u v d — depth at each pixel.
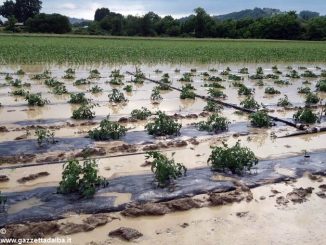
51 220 6.70
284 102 16.19
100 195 7.52
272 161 9.63
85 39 56.34
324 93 19.67
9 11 109.19
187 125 12.71
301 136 12.07
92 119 13.28
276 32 78.56
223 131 12.10
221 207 7.30
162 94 18.14
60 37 59.62
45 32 79.81
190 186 7.99
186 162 9.45
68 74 22.77
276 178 8.59
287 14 84.81
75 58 30.77
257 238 6.29
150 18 92.69
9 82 19.69
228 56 35.56
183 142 10.70
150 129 11.48
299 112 13.45
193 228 6.55
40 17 80.56
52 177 8.44
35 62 28.61
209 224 6.69
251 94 18.34
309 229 6.61
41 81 20.78
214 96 17.42
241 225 6.68
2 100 15.86
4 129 11.69
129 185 7.97
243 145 10.94
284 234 6.43
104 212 7.00
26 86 19.00
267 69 29.70
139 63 30.50
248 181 8.39
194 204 7.27
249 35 80.50
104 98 16.94
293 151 10.56
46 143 10.51
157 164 8.06
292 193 7.86
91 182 7.52
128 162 9.38
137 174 8.62
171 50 39.34
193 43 54.16
